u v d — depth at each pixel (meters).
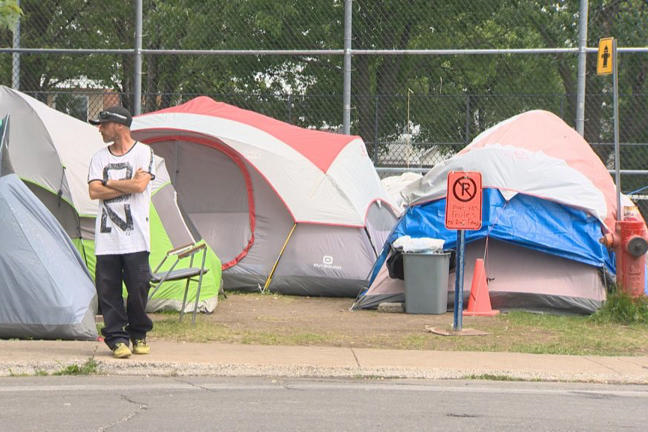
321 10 44.22
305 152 37.44
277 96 43.97
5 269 24.17
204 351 22.56
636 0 52.59
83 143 31.92
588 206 32.28
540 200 32.62
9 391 18.28
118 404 17.09
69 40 48.00
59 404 17.00
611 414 17.09
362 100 42.94
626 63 50.88
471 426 15.73
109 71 48.69
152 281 25.56
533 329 27.94
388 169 42.22
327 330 27.16
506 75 49.16
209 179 37.22
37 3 47.31
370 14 43.75
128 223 21.05
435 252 31.47
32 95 43.94
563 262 31.98
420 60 45.38
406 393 18.78
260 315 30.47
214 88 46.84
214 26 45.62
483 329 27.77
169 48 46.75
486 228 31.80
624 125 47.12
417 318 30.36
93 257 30.48
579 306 31.17
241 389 18.91
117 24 48.25
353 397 18.20
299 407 17.06
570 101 42.88
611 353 24.11
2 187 25.14
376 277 32.94
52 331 23.84
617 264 30.27
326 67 44.44
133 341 21.81
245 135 37.25
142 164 21.12
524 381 20.78
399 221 33.59
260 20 44.47
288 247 36.44
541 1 49.69
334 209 36.25
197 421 15.72
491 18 48.12
